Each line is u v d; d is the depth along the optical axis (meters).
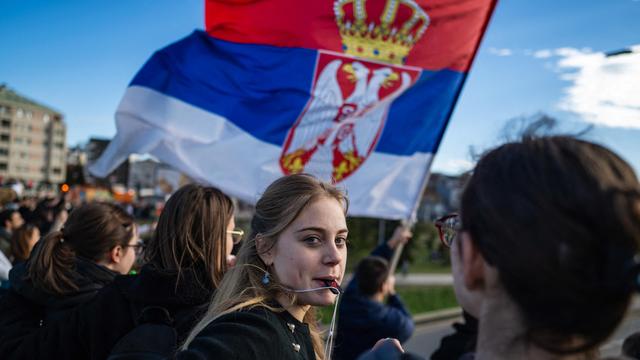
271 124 3.76
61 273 2.24
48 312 2.25
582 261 0.65
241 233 2.22
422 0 3.84
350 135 3.89
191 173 3.67
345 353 3.48
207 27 3.64
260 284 1.56
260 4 3.64
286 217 1.56
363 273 3.53
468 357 0.97
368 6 3.78
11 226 6.66
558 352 0.71
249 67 3.70
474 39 3.96
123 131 3.58
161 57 3.61
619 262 0.64
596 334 0.69
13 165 104.38
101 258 2.45
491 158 0.80
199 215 1.96
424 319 10.64
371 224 18.31
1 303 2.34
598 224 0.66
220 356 1.27
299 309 1.59
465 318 2.00
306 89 3.77
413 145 4.00
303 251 1.55
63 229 2.43
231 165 3.71
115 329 1.84
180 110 3.62
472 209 0.79
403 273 19.33
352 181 3.90
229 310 1.46
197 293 1.85
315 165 3.84
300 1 3.69
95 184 35.50
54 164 111.19
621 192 0.67
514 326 0.74
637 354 1.19
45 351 1.92
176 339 1.67
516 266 0.69
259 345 1.35
